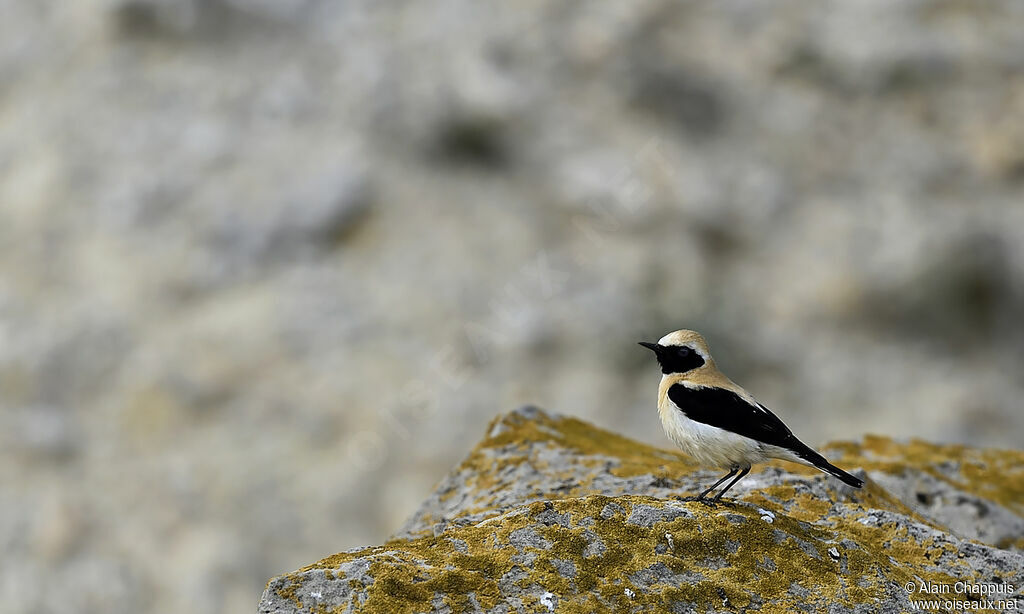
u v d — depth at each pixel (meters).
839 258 20.84
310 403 18.27
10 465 17.55
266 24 25.20
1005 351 19.69
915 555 5.04
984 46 24.47
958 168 22.50
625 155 22.23
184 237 21.12
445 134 22.62
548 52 24.09
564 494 6.05
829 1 25.64
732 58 24.23
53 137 23.11
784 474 6.23
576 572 4.50
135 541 16.42
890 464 7.39
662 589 4.45
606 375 18.69
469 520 5.61
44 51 24.89
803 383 19.06
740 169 22.27
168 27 24.86
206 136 22.78
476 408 18.12
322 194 21.53
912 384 19.09
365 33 24.84
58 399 18.59
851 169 22.50
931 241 20.77
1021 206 21.73
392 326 19.42
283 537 16.45
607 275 20.19
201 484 17.14
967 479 7.38
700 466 6.68
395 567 4.41
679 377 5.84
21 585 15.83
